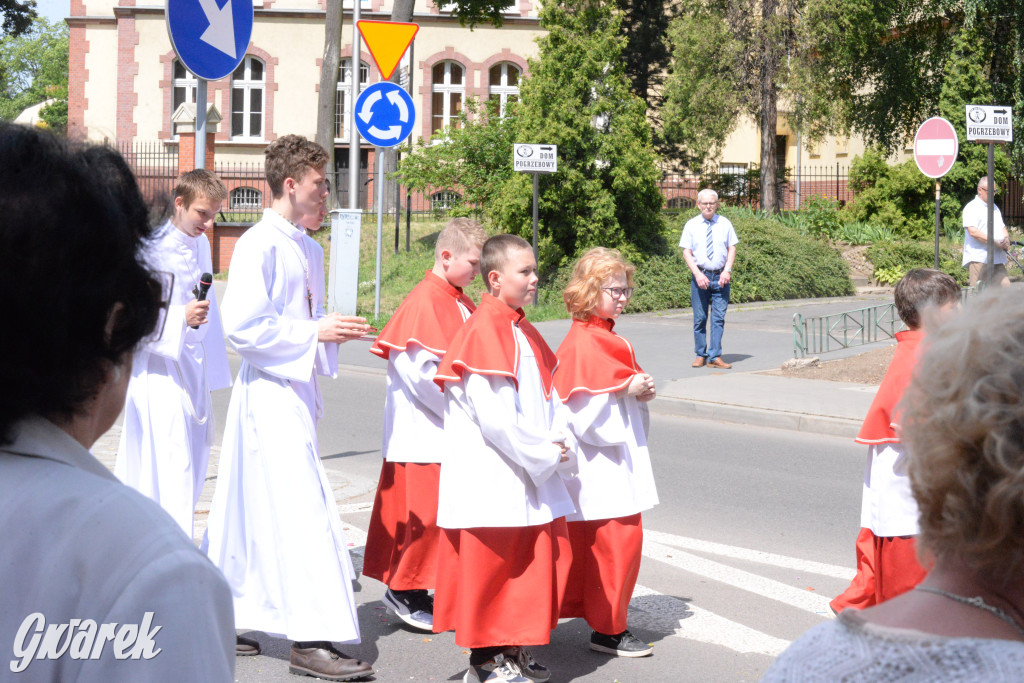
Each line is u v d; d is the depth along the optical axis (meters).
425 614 5.12
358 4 18.30
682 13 30.61
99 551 1.08
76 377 1.22
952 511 1.15
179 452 4.92
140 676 1.04
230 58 6.66
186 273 5.29
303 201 4.67
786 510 7.25
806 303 19.73
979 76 28.55
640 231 20.50
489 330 4.29
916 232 28.84
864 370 12.44
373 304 19.47
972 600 1.12
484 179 23.55
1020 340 1.13
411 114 13.10
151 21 36.25
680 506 7.35
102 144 1.33
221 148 36.69
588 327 4.73
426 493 5.03
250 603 4.44
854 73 30.55
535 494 4.24
